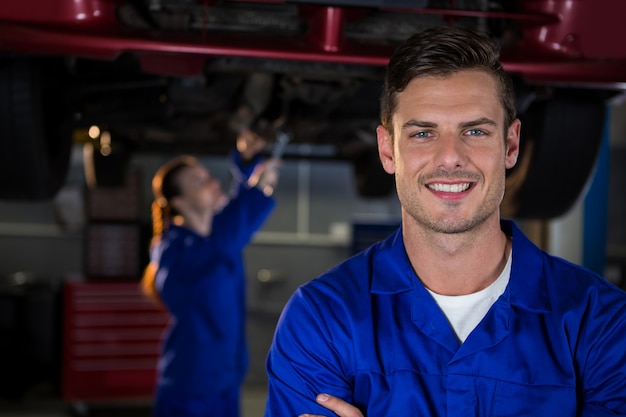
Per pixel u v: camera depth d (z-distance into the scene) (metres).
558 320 1.42
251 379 6.73
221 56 2.15
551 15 2.14
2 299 6.04
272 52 2.11
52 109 2.69
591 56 2.16
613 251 6.89
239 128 3.29
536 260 1.45
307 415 1.46
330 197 7.07
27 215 6.86
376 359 1.44
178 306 3.48
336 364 1.47
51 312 6.61
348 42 2.16
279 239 6.97
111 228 5.75
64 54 2.10
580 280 1.45
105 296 5.62
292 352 1.48
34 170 2.58
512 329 1.42
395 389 1.42
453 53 1.35
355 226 4.65
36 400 6.06
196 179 3.71
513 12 2.21
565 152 2.80
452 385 1.41
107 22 2.07
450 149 1.34
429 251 1.42
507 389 1.41
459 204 1.36
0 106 2.44
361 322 1.45
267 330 6.82
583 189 2.92
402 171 1.40
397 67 1.39
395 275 1.46
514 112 1.42
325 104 2.87
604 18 2.14
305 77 2.47
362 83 2.70
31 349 6.49
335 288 1.49
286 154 4.69
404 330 1.44
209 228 3.52
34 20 2.05
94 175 4.76
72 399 5.55
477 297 1.44
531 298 1.42
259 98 2.75
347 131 3.83
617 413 1.42
